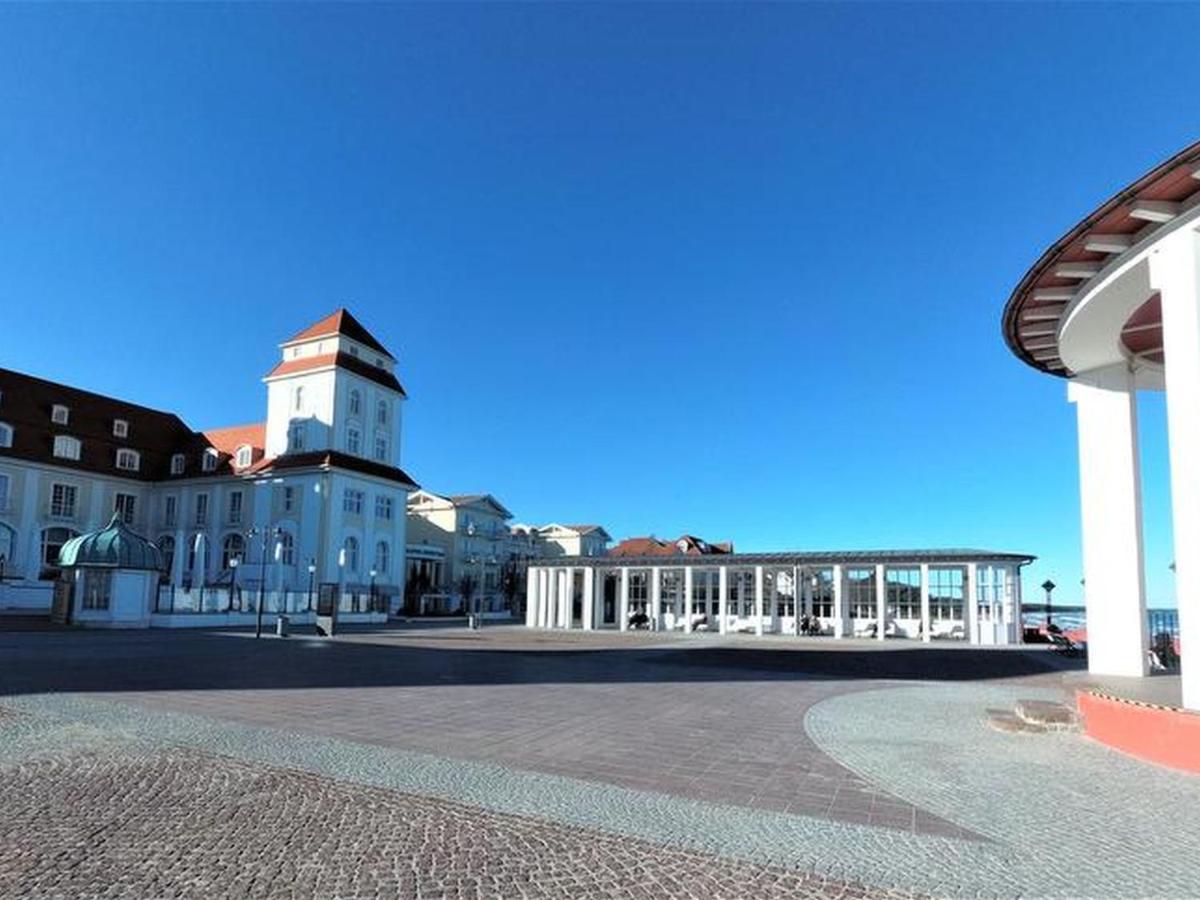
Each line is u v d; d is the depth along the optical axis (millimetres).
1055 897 4961
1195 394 8547
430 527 85188
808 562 39375
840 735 10453
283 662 19672
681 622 46188
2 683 13672
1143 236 9438
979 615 35500
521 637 36469
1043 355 13906
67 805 6457
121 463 65812
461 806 6672
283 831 5918
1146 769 8367
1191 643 8516
